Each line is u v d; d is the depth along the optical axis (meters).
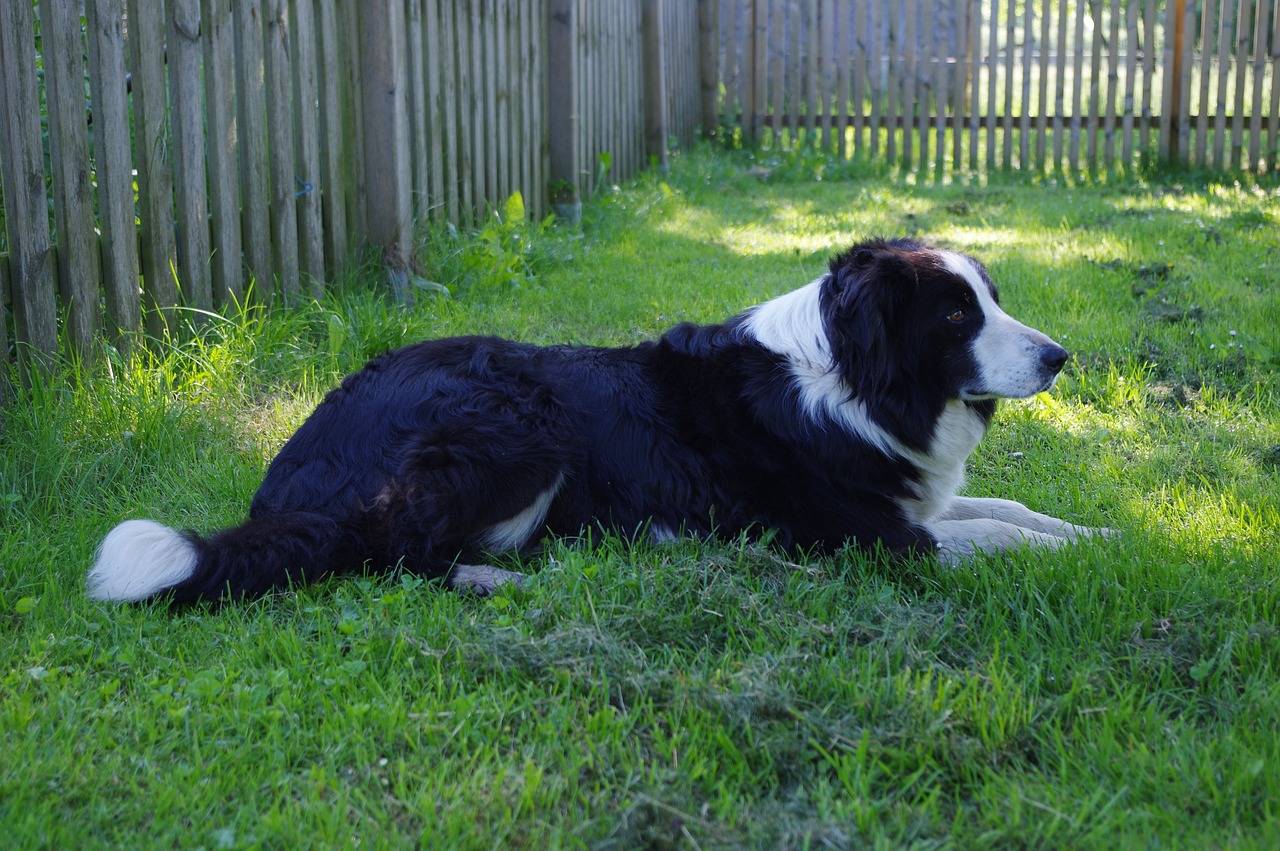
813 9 12.14
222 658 2.88
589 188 9.21
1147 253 7.21
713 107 12.98
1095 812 2.23
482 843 2.19
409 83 6.29
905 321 3.47
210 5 4.88
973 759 2.40
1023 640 2.88
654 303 6.22
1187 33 11.00
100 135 4.43
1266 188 10.41
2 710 2.61
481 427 3.38
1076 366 5.23
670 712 2.57
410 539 3.31
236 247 5.23
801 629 2.90
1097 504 3.98
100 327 4.56
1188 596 3.06
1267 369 5.20
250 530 3.19
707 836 2.19
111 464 4.07
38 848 2.16
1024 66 11.45
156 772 2.42
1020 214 8.90
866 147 12.29
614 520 3.56
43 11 4.12
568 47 8.34
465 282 6.46
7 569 3.36
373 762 2.46
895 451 3.55
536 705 2.64
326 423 3.51
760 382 3.59
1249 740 2.44
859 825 2.21
